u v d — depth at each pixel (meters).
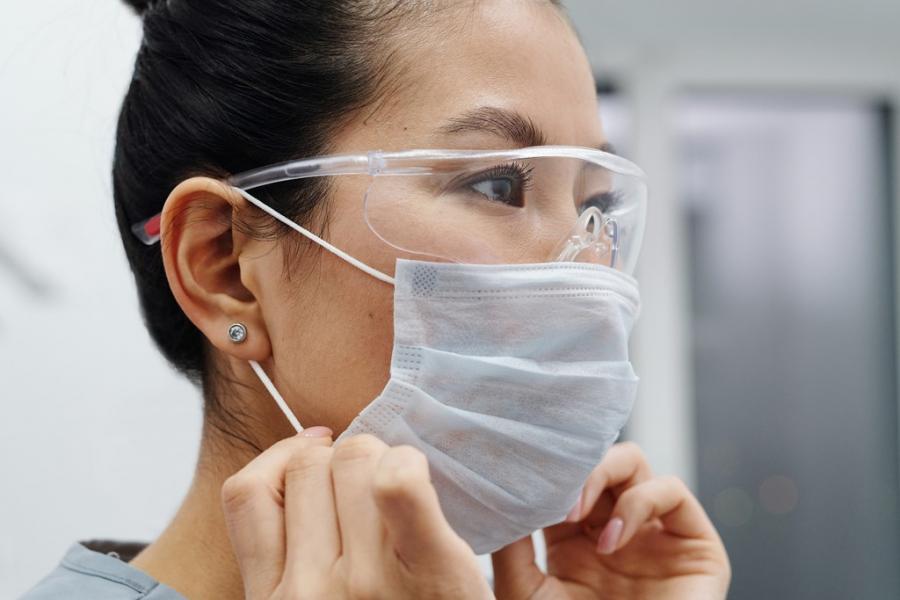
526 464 0.79
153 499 1.63
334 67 0.78
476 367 0.76
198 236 0.80
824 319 2.57
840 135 2.59
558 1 0.87
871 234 2.60
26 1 1.46
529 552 1.08
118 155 0.93
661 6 2.24
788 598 2.52
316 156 0.79
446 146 0.77
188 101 0.84
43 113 1.50
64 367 1.59
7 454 1.57
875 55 2.51
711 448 2.50
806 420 2.55
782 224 2.55
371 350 0.77
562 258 0.80
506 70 0.79
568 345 0.80
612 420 0.81
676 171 2.49
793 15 2.31
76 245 1.59
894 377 2.60
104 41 1.41
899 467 2.59
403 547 0.58
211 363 0.89
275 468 0.71
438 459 0.78
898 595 2.57
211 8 0.83
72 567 0.86
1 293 1.56
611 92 2.45
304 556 0.65
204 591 0.85
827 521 2.55
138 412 1.63
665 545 1.10
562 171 0.81
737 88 2.51
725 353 2.51
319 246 0.77
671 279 2.40
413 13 0.79
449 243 0.77
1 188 1.53
